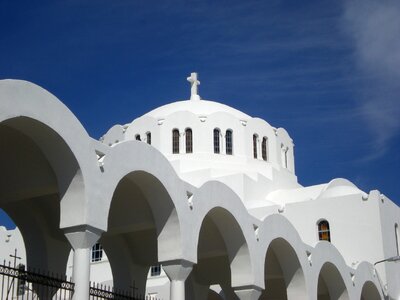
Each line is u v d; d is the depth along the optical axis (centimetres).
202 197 2028
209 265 2731
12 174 1741
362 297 3291
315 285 2639
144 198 1991
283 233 2489
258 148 3934
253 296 2214
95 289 1720
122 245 2306
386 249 3291
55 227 2019
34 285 1873
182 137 3812
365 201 3344
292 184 4072
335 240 3359
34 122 1480
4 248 3609
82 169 1577
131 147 1759
